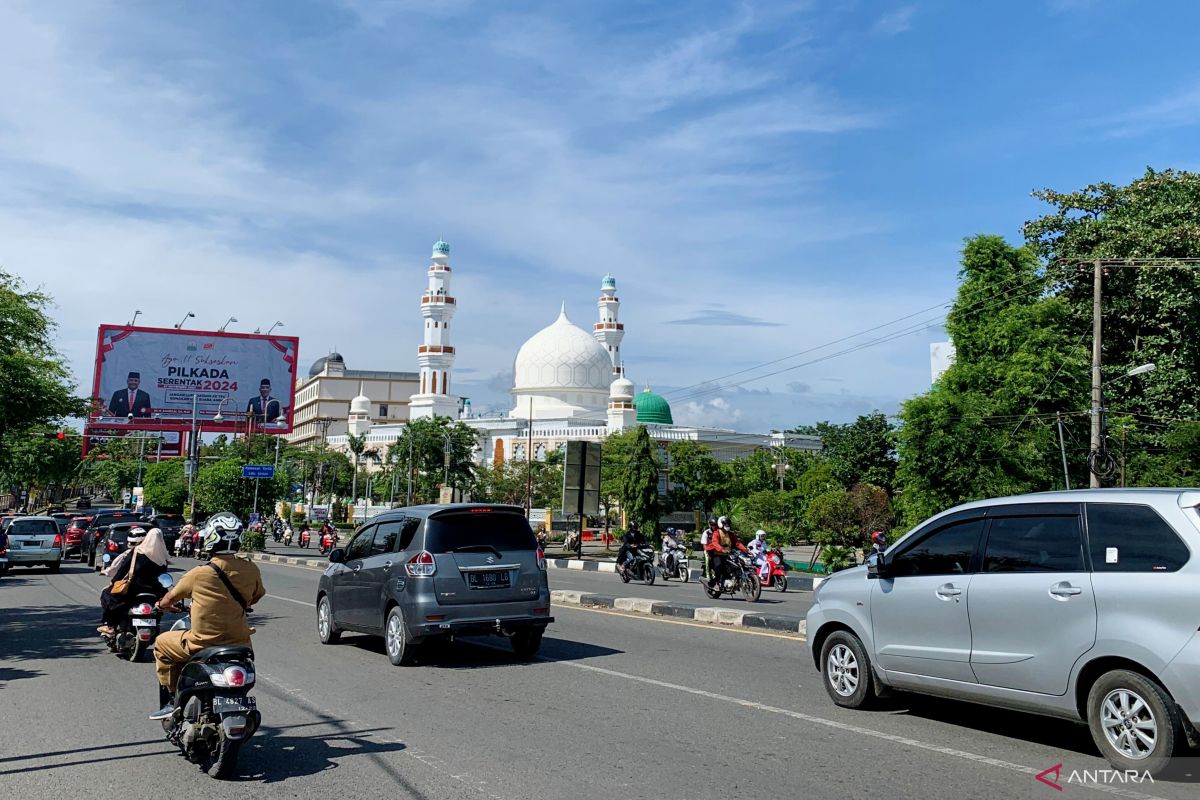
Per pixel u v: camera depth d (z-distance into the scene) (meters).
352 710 7.96
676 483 64.25
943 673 6.93
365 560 11.39
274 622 14.60
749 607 17.94
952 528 7.17
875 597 7.60
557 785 5.71
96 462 96.88
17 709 8.20
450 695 8.62
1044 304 32.56
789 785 5.69
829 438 73.19
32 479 78.00
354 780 5.86
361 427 109.62
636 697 8.45
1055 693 6.16
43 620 14.98
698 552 48.00
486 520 10.69
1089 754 6.38
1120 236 33.28
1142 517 5.96
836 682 8.01
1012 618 6.44
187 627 6.61
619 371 103.88
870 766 6.11
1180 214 33.31
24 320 22.83
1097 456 25.64
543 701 8.29
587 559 38.00
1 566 24.69
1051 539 6.41
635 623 14.51
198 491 53.25
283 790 5.68
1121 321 35.03
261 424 62.28
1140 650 5.65
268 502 53.66
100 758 6.48
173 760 6.41
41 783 5.86
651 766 6.12
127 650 11.09
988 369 32.81
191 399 60.88
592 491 37.69
